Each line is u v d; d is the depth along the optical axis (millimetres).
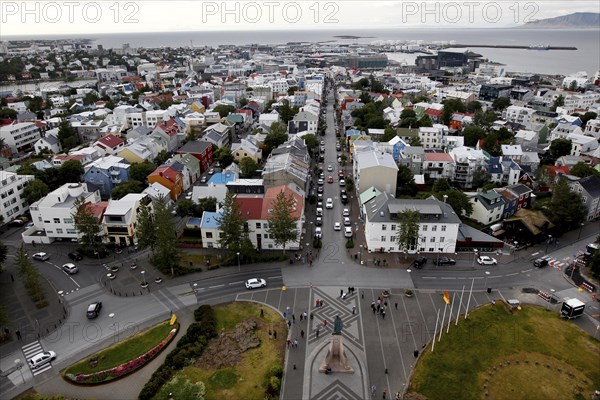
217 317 85875
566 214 121000
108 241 115000
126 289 95875
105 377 70500
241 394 67625
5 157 194500
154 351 75625
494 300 91125
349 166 183375
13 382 70375
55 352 76688
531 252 110812
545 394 67688
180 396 63844
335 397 67250
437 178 165875
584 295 93125
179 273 101375
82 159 171500
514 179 159125
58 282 98688
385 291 93500
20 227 127562
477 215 129000
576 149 192500
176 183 148750
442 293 93500
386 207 110562
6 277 101062
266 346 77812
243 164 162250
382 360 74562
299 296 92562
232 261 105125
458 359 74750
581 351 76875
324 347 77688
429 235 108562
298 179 135125
